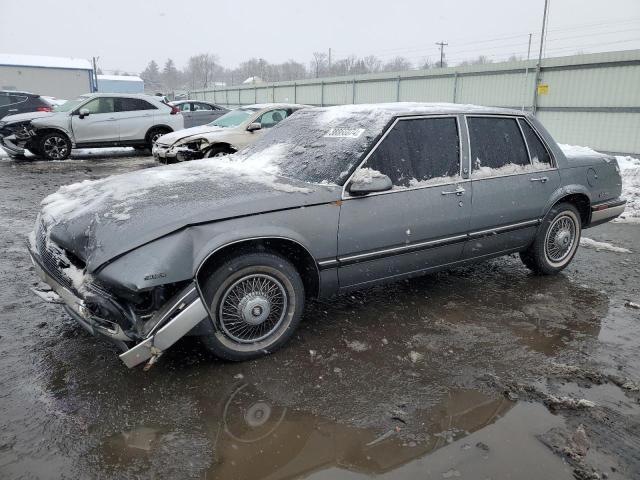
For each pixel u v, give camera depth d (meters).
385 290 4.50
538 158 4.65
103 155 14.83
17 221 6.72
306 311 4.01
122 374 3.04
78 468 2.29
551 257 4.87
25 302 4.04
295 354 3.34
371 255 3.60
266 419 2.67
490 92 18.44
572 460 2.39
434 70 20.56
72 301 2.93
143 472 2.28
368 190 3.42
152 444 2.46
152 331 2.75
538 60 16.44
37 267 3.33
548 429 2.62
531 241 4.71
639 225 7.09
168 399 2.81
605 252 5.77
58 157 13.27
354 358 3.30
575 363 3.29
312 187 3.43
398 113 3.85
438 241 3.94
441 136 4.02
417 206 3.75
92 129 13.45
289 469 2.32
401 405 2.81
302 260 3.45
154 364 3.17
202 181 3.60
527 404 2.84
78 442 2.45
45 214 3.57
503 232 4.36
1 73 41.34
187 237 2.88
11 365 3.11
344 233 3.44
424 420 2.68
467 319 3.92
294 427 2.61
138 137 14.12
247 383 3.00
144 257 2.76
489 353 3.39
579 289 4.61
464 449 2.46
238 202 3.12
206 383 2.98
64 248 3.13
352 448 2.46
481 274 4.98
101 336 2.87
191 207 3.06
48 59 44.22
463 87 19.34
